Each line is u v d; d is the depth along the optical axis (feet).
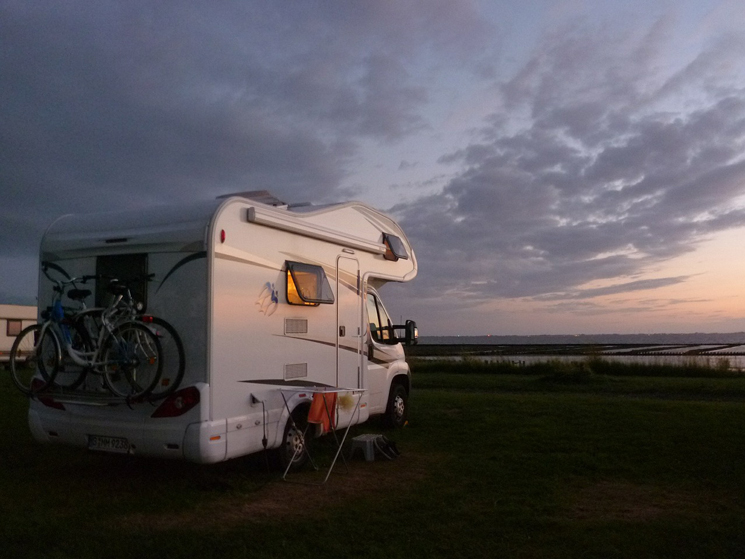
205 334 19.03
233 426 19.67
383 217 30.48
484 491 20.62
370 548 15.26
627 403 41.37
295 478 22.30
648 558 14.87
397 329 31.94
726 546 15.62
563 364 70.90
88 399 19.76
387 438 28.86
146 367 19.51
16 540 15.74
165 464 24.18
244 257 20.57
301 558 14.71
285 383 22.38
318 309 24.58
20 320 85.20
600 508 18.85
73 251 21.66
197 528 16.87
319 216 24.95
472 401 42.39
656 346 250.37
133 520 17.56
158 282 19.92
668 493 20.52
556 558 14.82
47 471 23.21
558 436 29.84
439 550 15.25
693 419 34.27
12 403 41.32
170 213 20.39
